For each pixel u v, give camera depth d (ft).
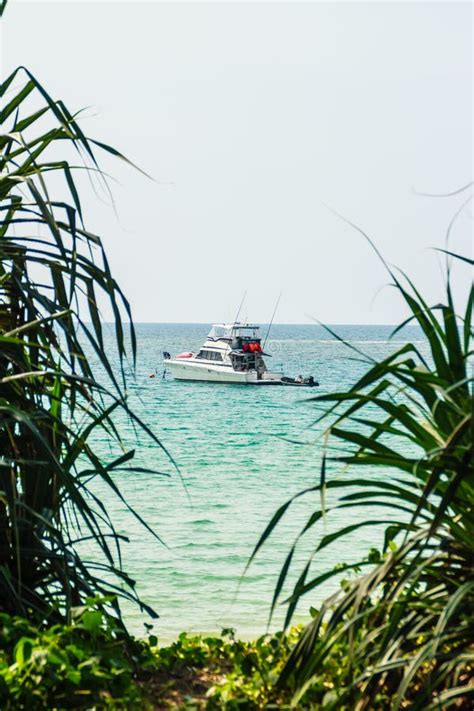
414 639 22.76
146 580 76.89
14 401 27.17
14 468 26.94
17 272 28.27
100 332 28.07
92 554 84.02
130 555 87.04
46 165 27.99
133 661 26.76
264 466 175.11
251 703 23.09
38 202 24.84
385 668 20.40
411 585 21.76
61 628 25.96
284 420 289.53
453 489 20.25
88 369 27.48
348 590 22.36
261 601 69.41
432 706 19.86
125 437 229.04
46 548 28.12
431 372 22.35
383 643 21.18
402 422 22.59
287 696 23.58
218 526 104.78
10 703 21.79
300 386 410.52
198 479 152.46
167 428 261.65
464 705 21.71
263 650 27.63
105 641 26.81
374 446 22.18
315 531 97.71
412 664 19.71
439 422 22.35
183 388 399.03
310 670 21.65
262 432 251.39
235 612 65.92
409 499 22.89
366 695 21.40
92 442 207.82
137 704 22.66
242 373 406.00
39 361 29.73
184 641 30.27
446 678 22.58
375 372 21.44
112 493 128.77
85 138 26.43
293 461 183.11
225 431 255.70
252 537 97.04
